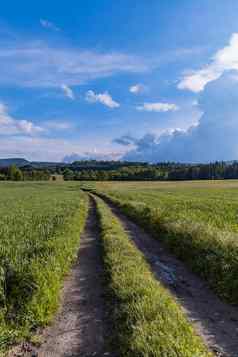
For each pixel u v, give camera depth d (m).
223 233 11.91
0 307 6.84
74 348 5.66
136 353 5.01
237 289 7.75
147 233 17.75
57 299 7.73
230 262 8.99
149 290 7.35
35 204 36.22
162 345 5.06
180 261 11.55
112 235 15.09
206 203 31.14
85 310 7.25
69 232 15.43
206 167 169.75
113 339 5.85
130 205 28.02
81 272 10.27
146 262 11.24
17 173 161.50
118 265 9.67
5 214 24.52
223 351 5.41
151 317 6.06
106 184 116.44
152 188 82.50
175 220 16.56
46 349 5.68
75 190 80.44
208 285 8.84
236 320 6.64
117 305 7.01
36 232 14.94
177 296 8.05
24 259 9.42
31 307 6.76
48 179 179.75
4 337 5.83
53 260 9.58
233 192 59.94
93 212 29.19
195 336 5.53
